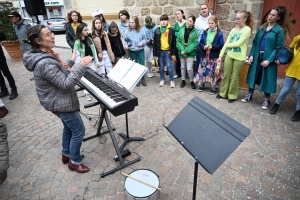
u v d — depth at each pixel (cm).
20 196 221
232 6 463
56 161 268
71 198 216
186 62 448
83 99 434
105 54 437
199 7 496
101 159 268
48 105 200
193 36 418
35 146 297
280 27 323
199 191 218
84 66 189
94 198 216
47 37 184
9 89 509
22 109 404
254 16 452
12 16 535
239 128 145
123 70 241
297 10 436
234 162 252
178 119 180
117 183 232
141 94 444
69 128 225
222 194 214
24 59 188
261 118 336
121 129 326
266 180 227
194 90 454
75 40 377
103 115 275
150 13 550
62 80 182
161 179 235
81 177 241
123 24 502
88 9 765
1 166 183
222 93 404
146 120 348
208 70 416
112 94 210
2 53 420
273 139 287
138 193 173
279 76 493
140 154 274
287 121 325
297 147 270
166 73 561
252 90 384
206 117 166
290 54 302
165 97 426
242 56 357
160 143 292
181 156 267
